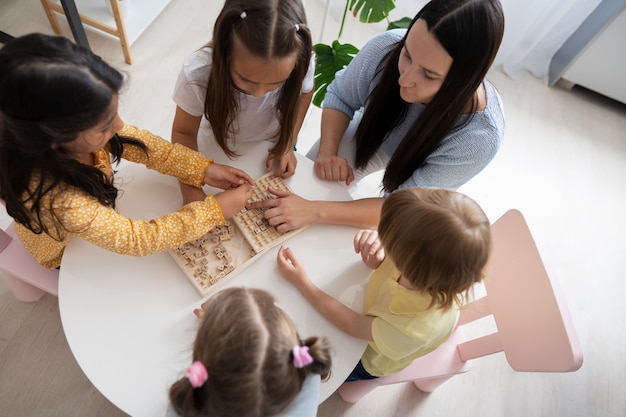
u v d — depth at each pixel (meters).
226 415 0.55
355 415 1.31
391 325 0.76
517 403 1.42
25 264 0.96
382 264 0.87
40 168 0.65
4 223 1.40
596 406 1.45
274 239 0.87
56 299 1.33
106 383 0.69
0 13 1.86
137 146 0.88
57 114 0.58
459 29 0.75
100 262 0.80
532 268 0.83
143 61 1.89
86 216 0.72
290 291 0.83
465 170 1.02
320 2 2.27
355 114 1.34
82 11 1.78
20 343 1.25
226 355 0.53
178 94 0.94
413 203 0.69
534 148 2.02
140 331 0.74
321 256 0.89
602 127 2.14
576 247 1.77
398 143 1.18
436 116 0.91
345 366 0.77
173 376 0.71
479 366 1.46
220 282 0.80
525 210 1.83
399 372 1.01
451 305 0.74
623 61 1.96
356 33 2.21
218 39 0.78
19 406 1.17
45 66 0.56
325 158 1.13
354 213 0.94
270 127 1.14
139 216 0.87
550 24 2.01
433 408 1.37
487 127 0.96
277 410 0.58
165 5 1.91
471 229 0.66
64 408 1.19
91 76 0.60
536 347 0.81
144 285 0.79
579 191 1.92
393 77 0.98
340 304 0.81
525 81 2.24
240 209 0.87
